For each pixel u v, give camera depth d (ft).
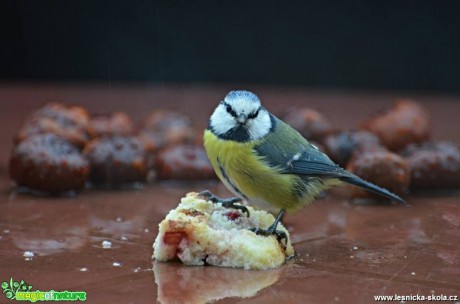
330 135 37.83
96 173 35.22
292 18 62.64
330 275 22.24
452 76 61.21
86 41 63.05
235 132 25.35
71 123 36.94
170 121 41.47
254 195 25.80
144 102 55.42
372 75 62.59
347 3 61.82
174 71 63.16
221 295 20.18
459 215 30.50
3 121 49.11
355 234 27.50
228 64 63.26
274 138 25.77
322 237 27.07
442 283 21.40
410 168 34.14
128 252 24.56
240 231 23.66
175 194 34.22
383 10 61.36
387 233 27.63
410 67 61.82
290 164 25.58
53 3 62.34
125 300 19.62
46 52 63.72
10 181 36.04
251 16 62.64
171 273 22.31
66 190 33.32
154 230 27.61
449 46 60.59
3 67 64.03
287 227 28.63
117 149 35.37
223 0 62.08
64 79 65.10
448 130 47.42
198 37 62.59
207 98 57.31
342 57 62.64
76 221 28.76
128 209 31.04
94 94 58.70
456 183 34.45
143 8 61.67
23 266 22.59
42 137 33.83
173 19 61.98
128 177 35.37
